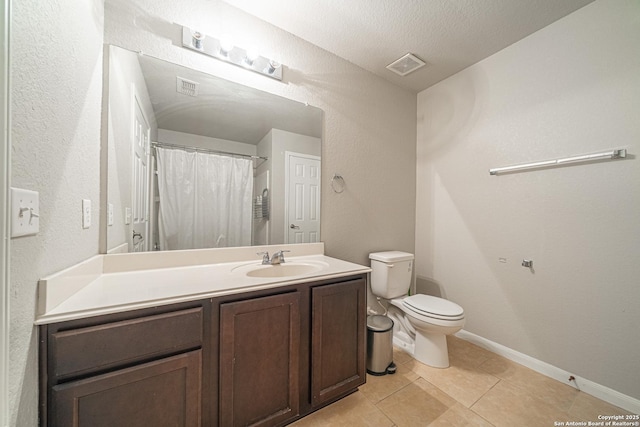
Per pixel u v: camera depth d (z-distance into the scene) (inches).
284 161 67.1
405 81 89.8
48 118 26.7
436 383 58.7
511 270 70.4
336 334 49.5
